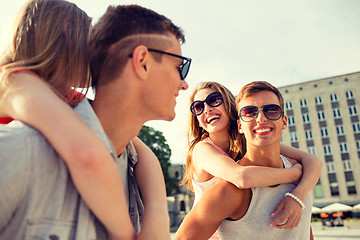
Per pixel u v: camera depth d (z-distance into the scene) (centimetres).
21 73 79
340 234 2147
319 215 4288
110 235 78
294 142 4656
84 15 103
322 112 4634
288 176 167
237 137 259
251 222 158
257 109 165
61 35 92
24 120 71
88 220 76
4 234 69
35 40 88
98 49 96
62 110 71
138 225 106
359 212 4103
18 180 66
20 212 69
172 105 102
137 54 93
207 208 152
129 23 96
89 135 70
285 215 153
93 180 67
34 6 91
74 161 66
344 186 4266
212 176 223
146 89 95
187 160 276
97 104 95
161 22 102
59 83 92
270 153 169
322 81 4744
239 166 170
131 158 110
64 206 73
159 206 96
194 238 154
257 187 160
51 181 71
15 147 66
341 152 4397
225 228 165
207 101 255
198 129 279
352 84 4584
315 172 177
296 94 4822
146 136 3941
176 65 102
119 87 93
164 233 88
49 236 70
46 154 70
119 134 97
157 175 110
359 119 4431
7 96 76
